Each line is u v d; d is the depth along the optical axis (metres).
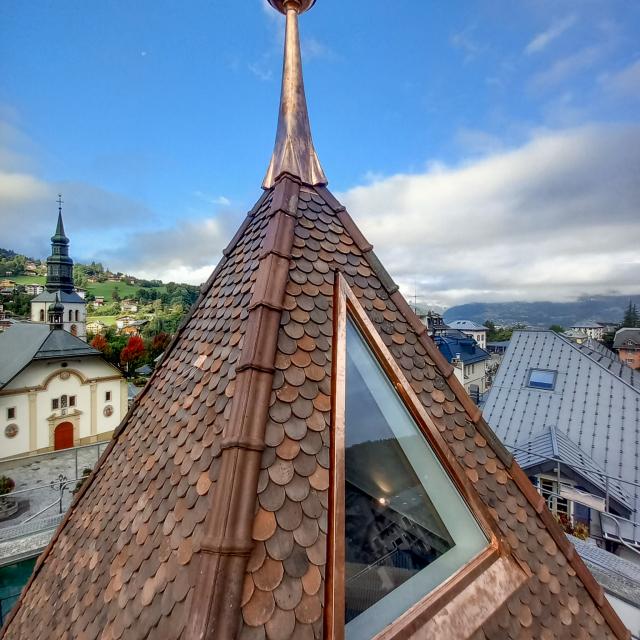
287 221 3.32
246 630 1.70
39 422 35.19
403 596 2.34
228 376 2.80
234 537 1.86
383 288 3.71
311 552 2.01
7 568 8.45
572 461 12.41
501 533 2.86
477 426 3.47
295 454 2.25
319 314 2.94
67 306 63.88
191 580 1.97
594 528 11.52
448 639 2.19
